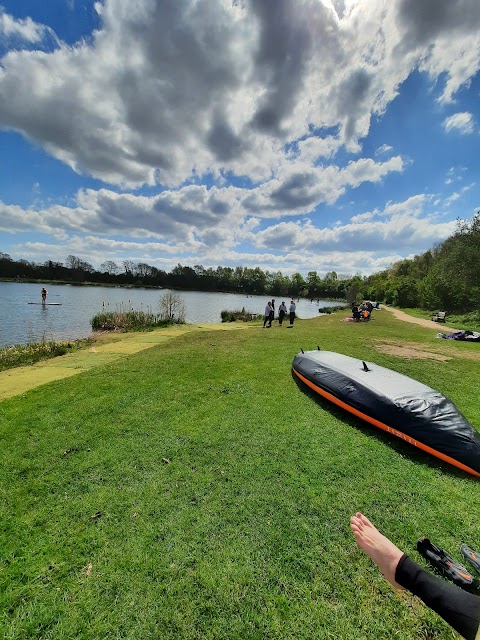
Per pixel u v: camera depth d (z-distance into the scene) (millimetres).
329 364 5477
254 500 2822
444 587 1513
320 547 2311
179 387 5961
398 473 3248
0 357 9766
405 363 7770
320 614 1830
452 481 3119
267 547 2309
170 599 1931
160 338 14258
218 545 2332
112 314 19781
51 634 1754
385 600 1908
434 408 3764
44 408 5016
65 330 17719
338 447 3777
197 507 2738
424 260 49375
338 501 2812
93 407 5008
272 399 5332
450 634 1710
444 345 10555
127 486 3049
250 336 12656
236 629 1754
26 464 3436
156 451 3688
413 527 2504
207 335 13469
